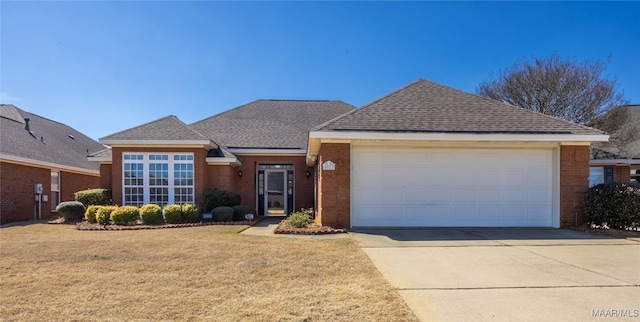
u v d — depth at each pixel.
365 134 10.86
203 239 9.37
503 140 11.02
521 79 25.69
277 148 17.91
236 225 12.67
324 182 11.28
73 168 19.97
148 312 4.33
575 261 6.92
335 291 5.06
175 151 14.88
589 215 11.38
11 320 4.11
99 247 8.20
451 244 8.64
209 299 4.78
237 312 4.31
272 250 7.85
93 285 5.37
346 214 11.30
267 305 4.54
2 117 19.20
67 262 6.77
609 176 19.16
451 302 4.66
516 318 4.16
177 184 14.84
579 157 11.67
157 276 5.85
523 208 11.80
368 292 5.00
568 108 23.91
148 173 14.78
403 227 11.52
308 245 8.47
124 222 12.60
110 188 16.14
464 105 12.60
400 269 6.31
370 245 8.48
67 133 24.75
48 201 18.41
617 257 7.28
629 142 20.20
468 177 11.80
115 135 14.57
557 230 11.03
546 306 4.53
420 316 4.20
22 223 14.23
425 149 11.75
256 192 18.08
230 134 18.97
